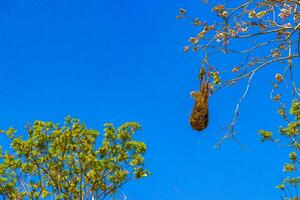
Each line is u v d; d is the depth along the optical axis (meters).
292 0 7.59
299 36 7.63
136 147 17.98
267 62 7.74
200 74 7.73
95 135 18.05
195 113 7.57
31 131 17.92
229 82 7.69
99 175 17.66
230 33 7.84
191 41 7.91
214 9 7.89
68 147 17.83
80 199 17.47
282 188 13.95
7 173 17.67
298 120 14.67
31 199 17.55
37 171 17.83
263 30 7.77
